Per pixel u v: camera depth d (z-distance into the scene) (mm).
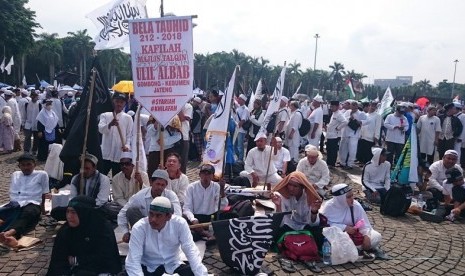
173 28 5168
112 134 7113
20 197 5910
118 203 6211
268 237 4859
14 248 5219
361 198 8516
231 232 4840
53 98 12430
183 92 5277
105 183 5914
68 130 5914
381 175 8344
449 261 5430
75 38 62375
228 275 4766
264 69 72000
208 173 5746
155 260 4172
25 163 5992
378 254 5496
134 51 5285
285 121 11055
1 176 9039
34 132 11984
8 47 38875
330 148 12062
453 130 12398
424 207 7781
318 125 11953
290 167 9336
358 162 13070
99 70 5727
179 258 4312
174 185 6031
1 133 12008
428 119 12047
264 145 8258
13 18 38000
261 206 7227
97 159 5660
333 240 5227
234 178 8477
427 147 12102
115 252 4305
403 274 4977
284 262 5090
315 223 5617
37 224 6078
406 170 8336
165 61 5246
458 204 7480
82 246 4199
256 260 4797
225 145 6059
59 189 6836
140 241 4055
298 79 77312
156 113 5367
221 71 69812
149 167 7309
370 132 12320
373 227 6766
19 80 50906
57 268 4129
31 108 11844
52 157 7320
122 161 6191
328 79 78250
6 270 4641
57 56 55750
